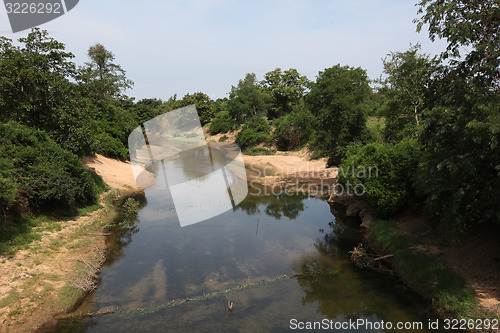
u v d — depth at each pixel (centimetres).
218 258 1128
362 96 2414
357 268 1056
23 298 833
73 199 1512
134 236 1368
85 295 903
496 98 672
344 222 1545
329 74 2452
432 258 954
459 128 718
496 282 788
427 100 945
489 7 721
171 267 1064
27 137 1486
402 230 1187
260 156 3922
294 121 3791
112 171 2505
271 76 6644
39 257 1059
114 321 768
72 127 1789
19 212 1273
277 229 1441
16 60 1591
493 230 927
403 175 1262
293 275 1003
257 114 5422
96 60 3731
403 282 948
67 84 1816
